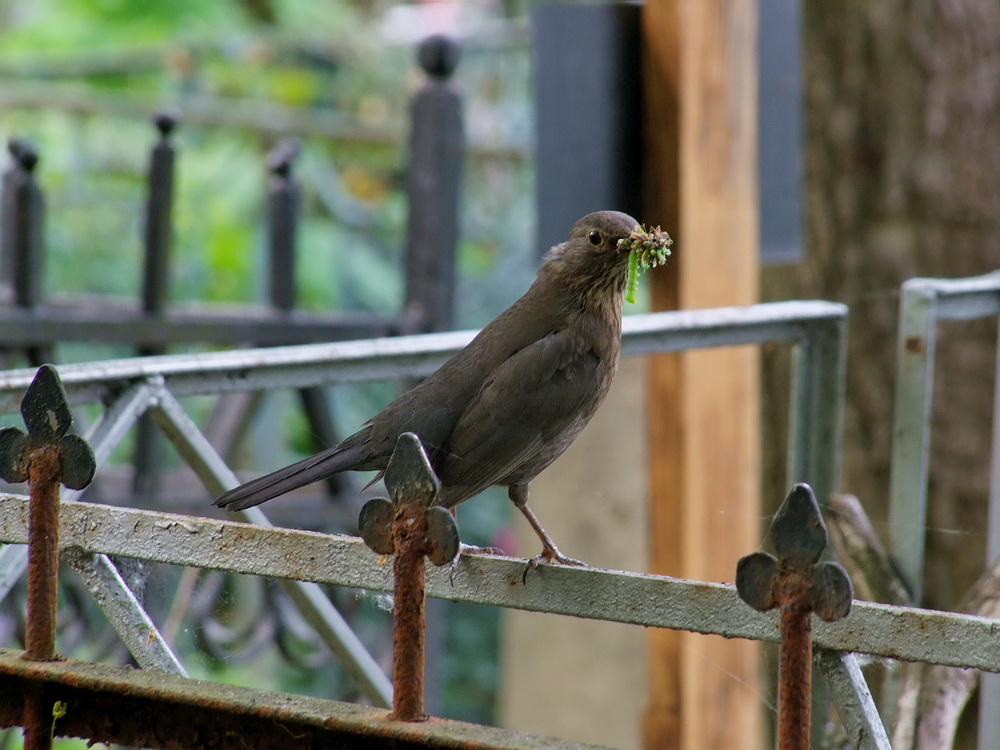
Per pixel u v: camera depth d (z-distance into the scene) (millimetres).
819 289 12094
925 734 6379
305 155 19578
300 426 16438
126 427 5660
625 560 11750
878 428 11711
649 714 9773
